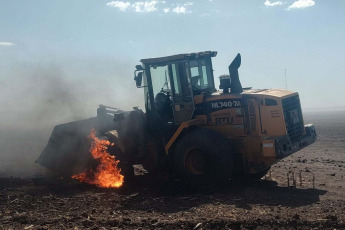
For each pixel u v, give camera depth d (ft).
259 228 25.41
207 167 37.52
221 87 40.68
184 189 38.52
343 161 58.29
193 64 41.68
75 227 26.63
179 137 39.81
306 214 28.09
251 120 38.34
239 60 39.73
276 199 33.47
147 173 46.98
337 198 33.45
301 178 42.45
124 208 31.94
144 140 41.73
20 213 30.76
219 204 32.04
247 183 40.70
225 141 37.99
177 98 40.81
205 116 40.11
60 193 38.09
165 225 26.35
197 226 25.72
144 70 42.24
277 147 36.76
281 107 37.42
